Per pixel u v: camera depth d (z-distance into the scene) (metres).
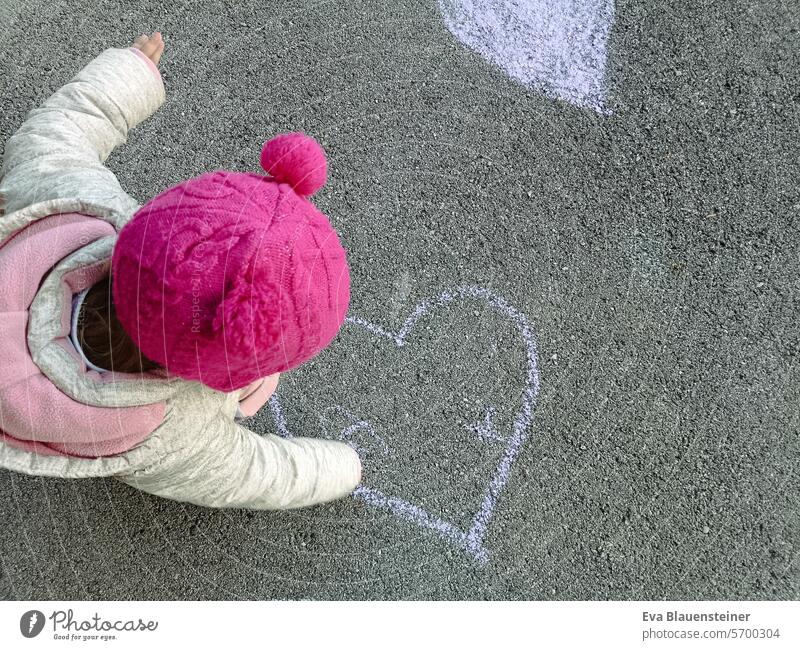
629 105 1.77
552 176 1.73
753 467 1.62
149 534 1.54
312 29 1.76
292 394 1.59
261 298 0.73
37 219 0.94
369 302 1.64
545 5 1.81
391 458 1.59
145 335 0.79
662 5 1.81
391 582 1.56
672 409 1.64
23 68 1.68
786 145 1.77
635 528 1.59
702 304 1.69
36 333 0.87
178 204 0.78
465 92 1.75
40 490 1.52
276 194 0.82
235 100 1.71
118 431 0.92
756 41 1.81
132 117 1.26
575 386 1.64
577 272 1.69
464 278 1.67
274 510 1.56
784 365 1.67
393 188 1.69
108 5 1.72
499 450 1.61
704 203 1.73
